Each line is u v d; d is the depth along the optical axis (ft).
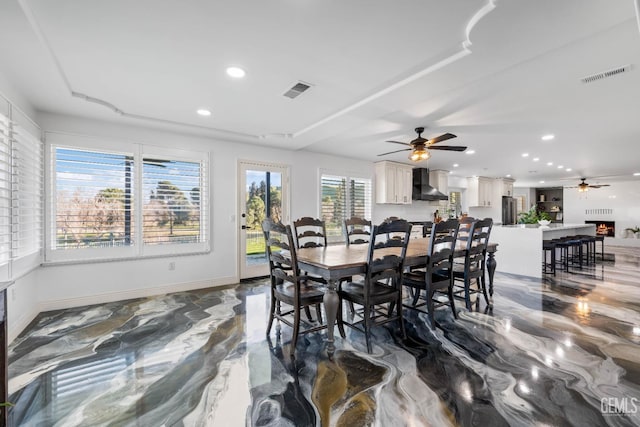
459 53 6.55
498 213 28.89
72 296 10.74
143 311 10.38
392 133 13.39
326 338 8.27
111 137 11.46
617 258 22.70
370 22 5.65
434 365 6.77
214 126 12.21
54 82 7.90
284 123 11.85
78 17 5.44
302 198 17.17
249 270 15.14
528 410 5.21
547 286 13.83
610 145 15.64
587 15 5.12
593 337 8.20
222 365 6.81
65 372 6.50
